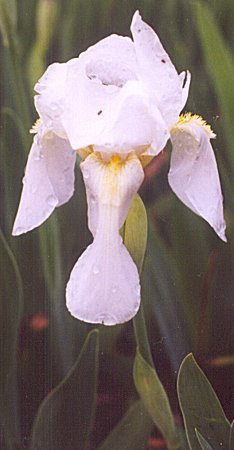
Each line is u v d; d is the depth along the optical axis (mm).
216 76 701
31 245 717
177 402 710
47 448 604
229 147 725
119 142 510
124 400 713
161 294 716
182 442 608
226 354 720
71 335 703
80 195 776
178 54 898
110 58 528
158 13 1067
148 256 718
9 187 735
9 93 824
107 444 597
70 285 504
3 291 619
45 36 869
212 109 864
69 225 769
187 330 717
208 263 717
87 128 514
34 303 720
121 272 500
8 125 730
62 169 553
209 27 698
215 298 727
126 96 508
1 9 703
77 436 606
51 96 524
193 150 544
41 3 872
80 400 604
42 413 602
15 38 715
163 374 720
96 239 503
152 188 828
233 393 711
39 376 697
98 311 498
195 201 538
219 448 545
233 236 741
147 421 599
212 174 542
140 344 568
